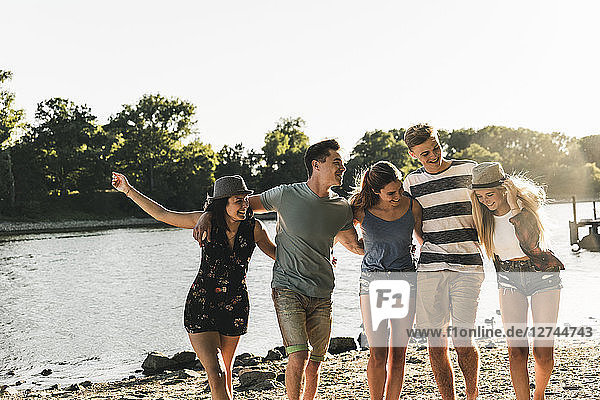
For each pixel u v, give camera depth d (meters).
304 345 5.27
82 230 70.94
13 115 78.19
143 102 93.50
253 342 13.30
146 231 66.50
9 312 19.56
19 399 8.71
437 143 5.45
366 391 7.10
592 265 24.75
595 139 129.75
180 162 92.06
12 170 82.81
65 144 89.00
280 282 5.39
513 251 5.25
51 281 27.25
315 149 5.38
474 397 5.48
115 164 90.31
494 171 5.23
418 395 6.56
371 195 5.40
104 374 11.51
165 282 25.95
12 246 49.12
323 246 5.39
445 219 5.45
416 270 5.51
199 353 5.18
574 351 8.76
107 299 21.73
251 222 5.39
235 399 7.19
